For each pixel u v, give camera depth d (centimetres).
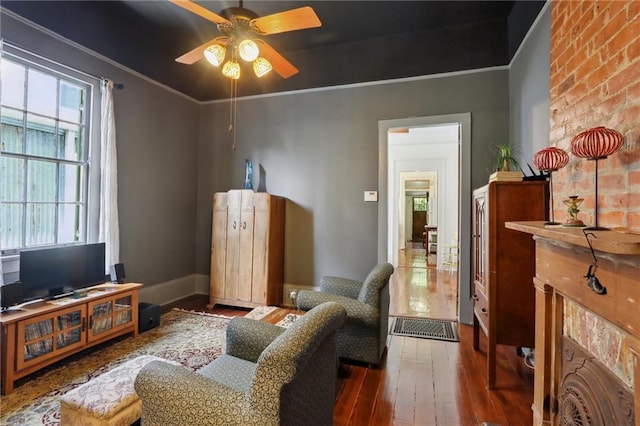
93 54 330
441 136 650
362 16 319
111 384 164
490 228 232
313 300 260
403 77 382
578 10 163
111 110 339
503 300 230
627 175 124
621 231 126
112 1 298
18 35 270
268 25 215
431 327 347
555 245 159
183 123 449
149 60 375
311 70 400
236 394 127
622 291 109
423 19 321
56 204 309
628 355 116
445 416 200
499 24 319
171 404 129
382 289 265
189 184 461
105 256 326
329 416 163
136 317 312
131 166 374
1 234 263
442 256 668
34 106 289
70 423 151
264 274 396
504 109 348
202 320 357
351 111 407
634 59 120
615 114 132
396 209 704
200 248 475
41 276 262
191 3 197
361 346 259
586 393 137
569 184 174
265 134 445
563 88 179
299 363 120
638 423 102
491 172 351
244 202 408
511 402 214
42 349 237
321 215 420
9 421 188
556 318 167
